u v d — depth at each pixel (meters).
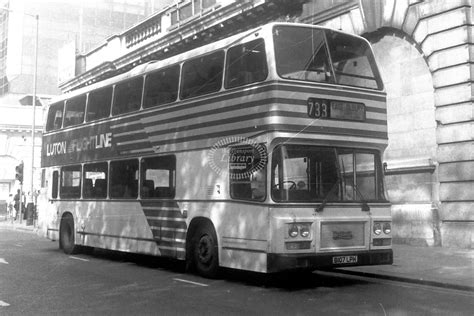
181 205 10.77
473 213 13.31
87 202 14.05
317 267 8.66
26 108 48.00
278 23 9.20
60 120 15.92
